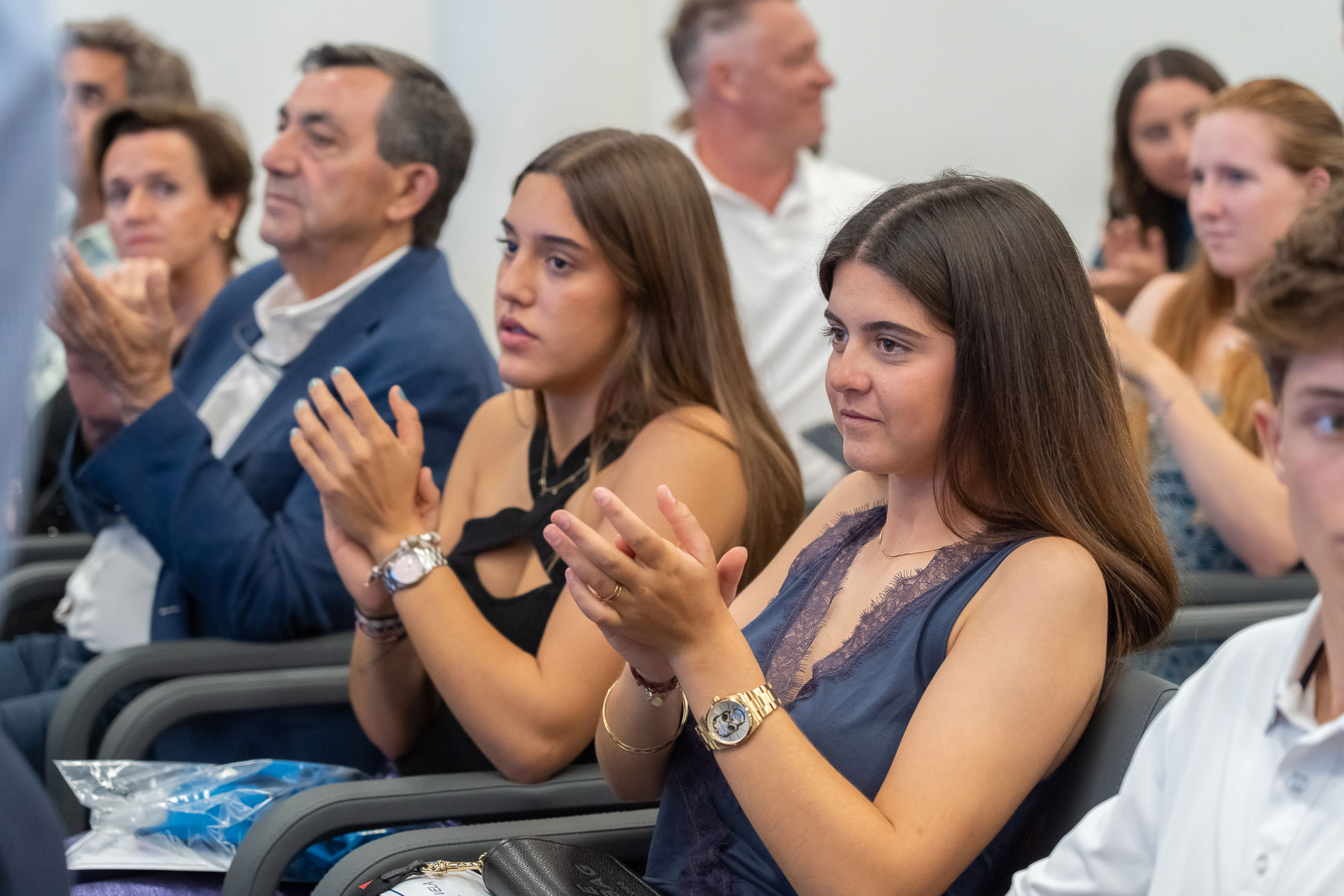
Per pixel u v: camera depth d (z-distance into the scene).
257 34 6.34
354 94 3.42
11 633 3.80
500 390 3.47
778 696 1.92
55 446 4.23
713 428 2.51
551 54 5.83
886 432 1.84
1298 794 1.27
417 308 3.35
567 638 2.34
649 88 6.26
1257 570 3.28
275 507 3.23
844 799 1.62
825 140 6.52
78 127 5.02
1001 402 1.81
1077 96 6.04
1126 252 4.89
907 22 6.31
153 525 3.04
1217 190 3.52
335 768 2.60
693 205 2.59
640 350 2.56
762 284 5.09
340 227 3.44
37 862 1.11
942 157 6.34
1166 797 1.42
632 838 2.19
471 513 2.82
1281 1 5.61
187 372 3.80
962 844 1.61
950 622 1.79
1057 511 1.83
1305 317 1.14
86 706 2.89
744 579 2.54
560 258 2.50
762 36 4.88
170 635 3.26
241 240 6.40
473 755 2.64
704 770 1.98
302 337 3.46
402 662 2.62
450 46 5.92
